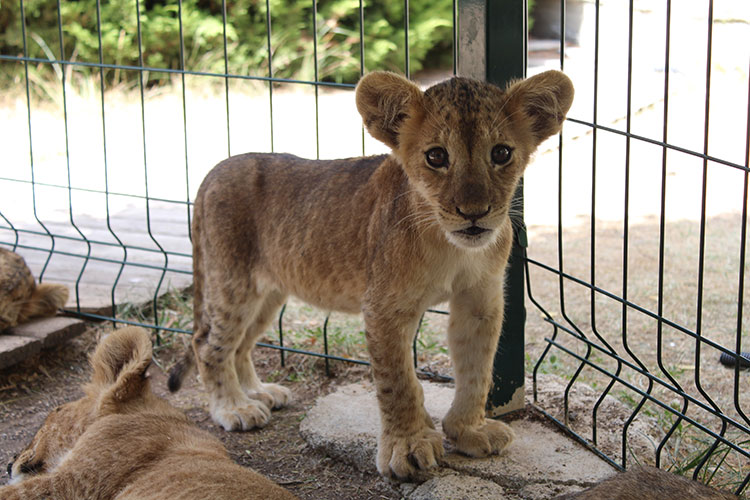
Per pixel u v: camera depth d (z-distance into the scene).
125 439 1.57
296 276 1.77
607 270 2.51
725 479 1.67
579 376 2.00
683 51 4.59
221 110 4.51
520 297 1.74
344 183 1.73
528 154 1.59
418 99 1.57
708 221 2.94
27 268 2.11
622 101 4.08
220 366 1.84
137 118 4.39
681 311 2.26
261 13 5.11
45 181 3.46
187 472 1.50
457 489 1.60
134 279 2.38
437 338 2.18
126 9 4.90
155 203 3.16
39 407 1.91
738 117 3.91
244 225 1.81
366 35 5.17
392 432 1.65
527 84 1.56
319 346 2.11
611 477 1.51
